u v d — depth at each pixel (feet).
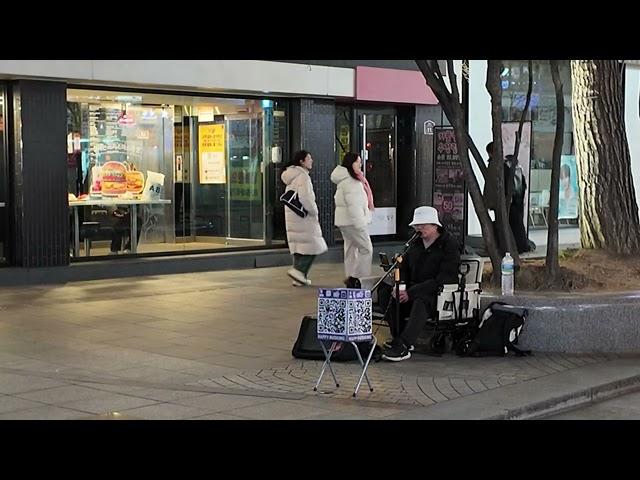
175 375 30.63
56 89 52.03
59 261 52.95
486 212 38.88
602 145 44.39
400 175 72.23
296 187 52.19
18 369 31.37
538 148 79.05
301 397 27.68
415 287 33.30
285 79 60.39
